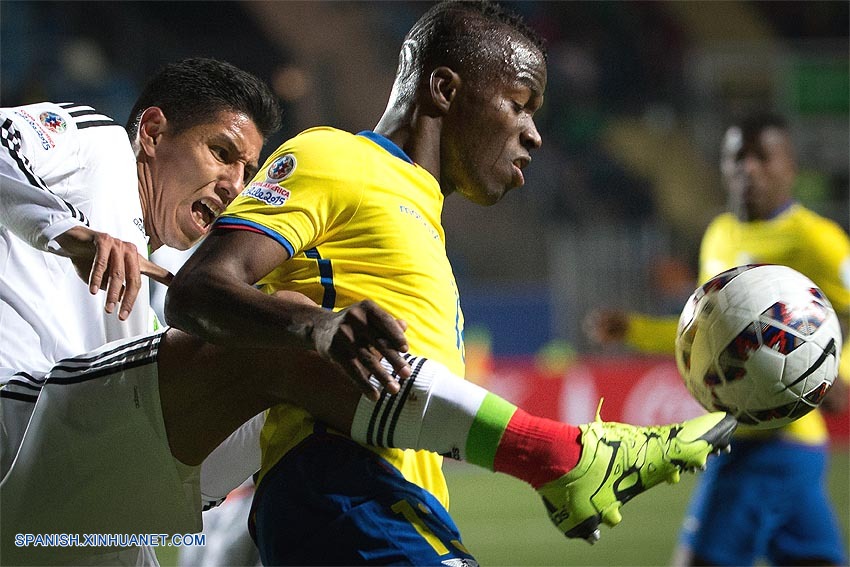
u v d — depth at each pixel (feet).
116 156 38.50
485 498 118.62
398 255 29.30
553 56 207.21
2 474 33.19
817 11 217.97
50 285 37.40
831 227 72.08
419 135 31.30
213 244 27.37
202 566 52.44
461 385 27.20
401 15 211.41
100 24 183.21
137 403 30.48
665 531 96.73
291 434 29.25
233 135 39.83
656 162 200.85
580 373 149.07
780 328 29.35
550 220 193.06
